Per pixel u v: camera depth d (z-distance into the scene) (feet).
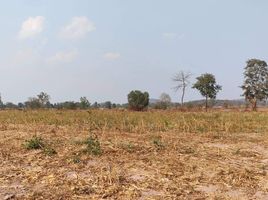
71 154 34.45
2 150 37.81
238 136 55.62
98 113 99.40
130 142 41.91
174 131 61.52
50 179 26.81
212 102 246.68
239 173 28.35
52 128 62.23
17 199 22.82
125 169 29.32
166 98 252.62
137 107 187.93
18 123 76.69
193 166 30.48
